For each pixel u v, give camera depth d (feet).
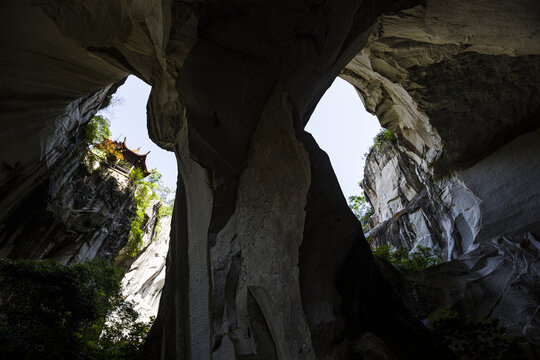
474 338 19.34
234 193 17.31
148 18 20.75
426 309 35.19
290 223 15.05
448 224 47.60
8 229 44.70
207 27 14.80
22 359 19.27
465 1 24.61
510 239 36.11
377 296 16.98
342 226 15.34
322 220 14.92
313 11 16.01
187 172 21.07
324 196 15.26
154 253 105.40
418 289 37.32
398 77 36.09
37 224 48.39
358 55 35.91
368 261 16.70
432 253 48.85
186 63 15.01
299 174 15.44
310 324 13.30
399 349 13.79
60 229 52.01
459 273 38.88
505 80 34.55
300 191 15.10
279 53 16.28
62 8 27.25
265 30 15.64
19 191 42.22
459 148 40.93
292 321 13.78
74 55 34.63
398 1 24.97
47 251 51.06
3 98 33.30
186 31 15.20
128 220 74.90
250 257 16.12
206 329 16.43
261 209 16.31
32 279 23.44
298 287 13.79
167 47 16.47
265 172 16.49
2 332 20.10
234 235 17.10
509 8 24.72
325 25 16.89
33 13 28.27
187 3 14.39
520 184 37.47
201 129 15.99
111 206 70.59
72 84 39.14
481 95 36.17
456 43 30.22
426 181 48.34
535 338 26.84
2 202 40.19
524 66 33.01
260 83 16.06
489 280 35.76
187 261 19.89
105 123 64.44
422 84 36.01
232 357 14.79
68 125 46.80
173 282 20.58
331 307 13.91
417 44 31.65
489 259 38.09
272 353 14.29
